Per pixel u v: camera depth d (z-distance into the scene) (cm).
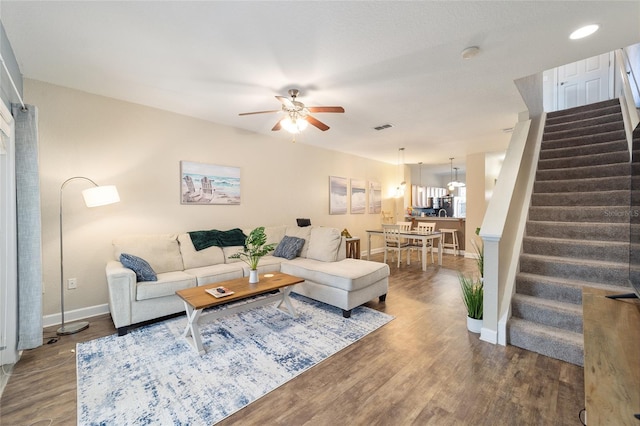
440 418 161
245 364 218
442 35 213
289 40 217
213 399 178
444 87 302
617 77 449
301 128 310
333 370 210
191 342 250
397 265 580
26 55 238
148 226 358
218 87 301
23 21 193
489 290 252
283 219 519
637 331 124
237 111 376
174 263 340
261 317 310
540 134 409
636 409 80
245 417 163
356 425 157
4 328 215
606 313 143
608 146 351
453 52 236
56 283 295
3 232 216
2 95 204
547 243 288
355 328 282
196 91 311
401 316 313
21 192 232
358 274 318
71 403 175
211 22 196
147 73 270
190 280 305
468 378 198
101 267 321
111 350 239
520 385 190
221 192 427
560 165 373
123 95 323
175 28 202
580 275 256
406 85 296
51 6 179
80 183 309
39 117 285
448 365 215
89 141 314
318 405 173
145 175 354
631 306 151
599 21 197
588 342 116
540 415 163
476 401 175
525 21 198
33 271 236
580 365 210
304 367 213
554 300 251
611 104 416
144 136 353
